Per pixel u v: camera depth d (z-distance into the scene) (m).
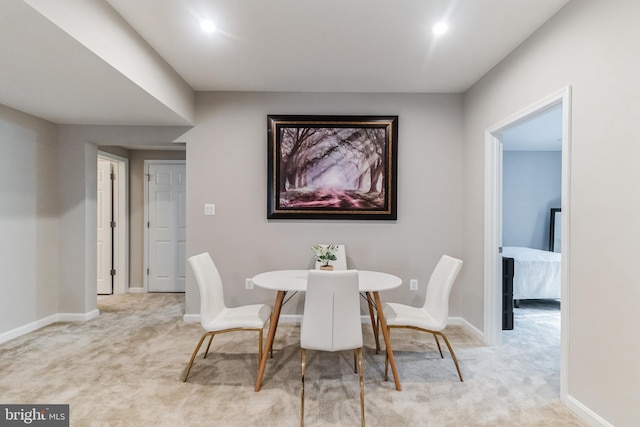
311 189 3.35
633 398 1.52
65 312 3.41
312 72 2.91
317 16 2.08
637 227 1.50
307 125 3.33
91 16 1.80
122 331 3.10
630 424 1.53
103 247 4.52
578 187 1.83
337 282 1.82
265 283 2.37
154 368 2.37
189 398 1.99
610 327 1.63
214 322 2.28
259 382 2.09
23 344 2.78
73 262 3.41
